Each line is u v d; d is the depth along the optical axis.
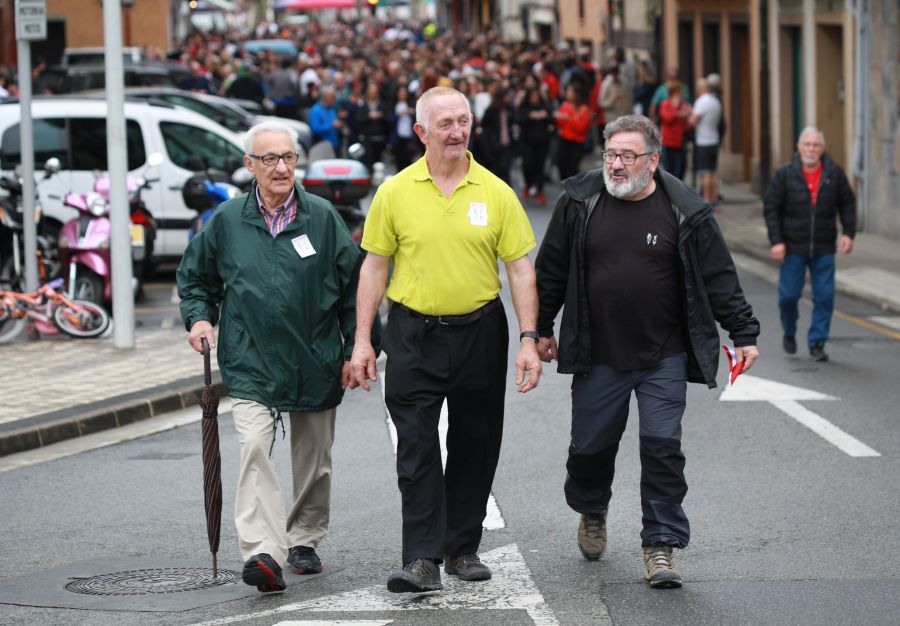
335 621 10.02
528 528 12.48
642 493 10.87
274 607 10.39
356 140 53.75
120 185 21.16
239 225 10.87
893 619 9.98
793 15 41.53
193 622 10.09
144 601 10.61
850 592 10.59
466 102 10.43
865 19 34.69
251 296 10.76
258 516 10.60
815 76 39.97
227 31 140.50
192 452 15.76
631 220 10.78
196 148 29.77
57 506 13.60
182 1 114.69
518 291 10.68
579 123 42.50
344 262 10.93
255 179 10.95
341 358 11.01
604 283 10.80
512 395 18.39
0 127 29.12
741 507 13.05
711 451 15.27
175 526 12.86
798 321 23.98
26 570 11.55
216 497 10.87
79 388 18.33
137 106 29.61
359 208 25.72
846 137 37.56
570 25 83.38
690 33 55.16
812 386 18.64
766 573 11.09
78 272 24.44
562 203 10.93
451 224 10.48
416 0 190.50
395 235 10.59
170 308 25.84
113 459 15.49
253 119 43.94
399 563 11.52
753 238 33.88
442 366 10.55
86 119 29.36
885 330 23.19
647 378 10.89
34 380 18.91
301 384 10.83
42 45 85.56
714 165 39.81
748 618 10.01
